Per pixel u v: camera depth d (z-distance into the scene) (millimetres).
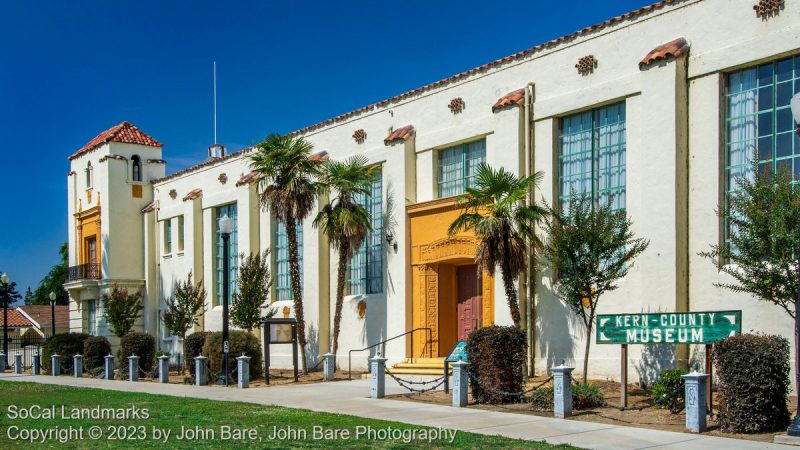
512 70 21109
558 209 19688
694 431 12125
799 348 11984
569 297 16750
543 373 19469
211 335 24859
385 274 24672
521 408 15133
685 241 16703
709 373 13367
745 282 13422
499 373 15867
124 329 35438
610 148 18719
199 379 23141
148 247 38844
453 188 23141
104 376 28391
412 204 23844
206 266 34531
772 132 15750
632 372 17438
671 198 16719
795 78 15453
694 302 16500
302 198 24578
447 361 18125
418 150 24000
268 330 22969
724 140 16484
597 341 14594
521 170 20219
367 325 25531
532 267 19812
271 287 30141
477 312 22891
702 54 16734
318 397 17922
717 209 16188
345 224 23797
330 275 27500
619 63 18391
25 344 42531
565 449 10680
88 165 41406
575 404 14617
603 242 16250
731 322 12750
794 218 12656
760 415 11867
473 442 11305
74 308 41750
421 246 23516
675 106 16766
